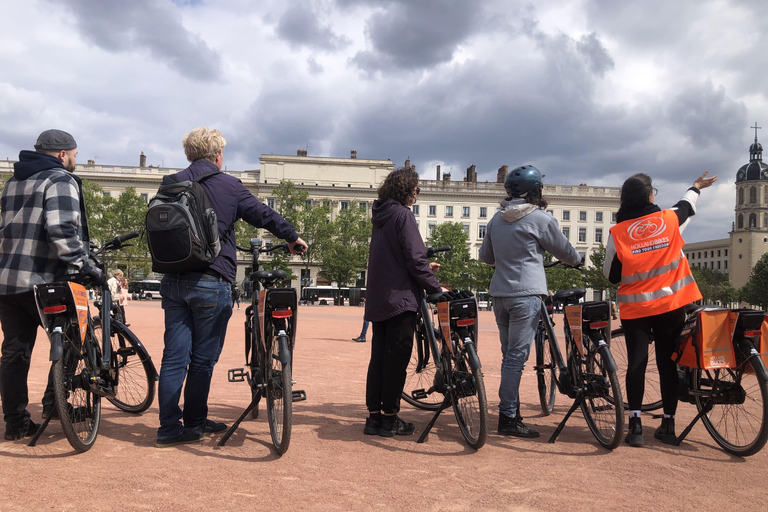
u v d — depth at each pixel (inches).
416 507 107.1
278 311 142.9
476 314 159.0
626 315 164.4
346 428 172.9
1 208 152.2
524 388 253.6
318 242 2662.4
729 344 154.4
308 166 2876.5
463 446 154.7
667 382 164.9
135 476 120.6
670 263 162.4
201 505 104.7
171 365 150.2
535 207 170.1
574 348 165.8
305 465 132.0
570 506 109.8
